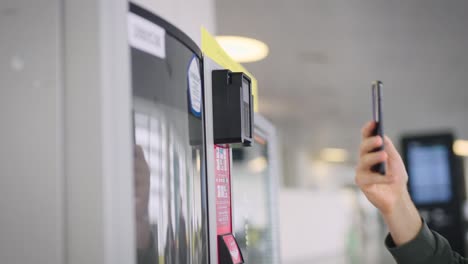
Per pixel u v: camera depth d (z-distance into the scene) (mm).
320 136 20562
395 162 1797
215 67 1680
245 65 10656
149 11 1299
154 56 1306
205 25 3400
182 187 1418
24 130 1097
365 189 1760
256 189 2555
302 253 10211
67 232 1063
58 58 1090
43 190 1076
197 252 1487
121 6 1138
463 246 5441
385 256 15445
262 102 14695
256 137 2408
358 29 8492
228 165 1811
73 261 1057
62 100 1086
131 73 1213
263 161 2578
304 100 14383
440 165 5512
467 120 16938
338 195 13648
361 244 15812
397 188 1787
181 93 1427
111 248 1058
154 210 1283
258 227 2543
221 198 1719
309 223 10836
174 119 1384
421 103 14469
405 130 18484
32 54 1107
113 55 1100
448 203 5445
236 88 1613
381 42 9211
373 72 11258
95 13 1081
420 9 7746
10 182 1098
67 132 1080
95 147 1062
